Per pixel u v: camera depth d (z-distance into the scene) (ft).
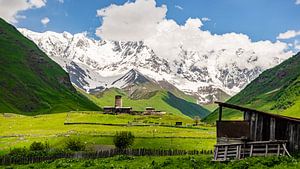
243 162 156.35
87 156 304.30
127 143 351.67
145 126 570.87
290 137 175.63
